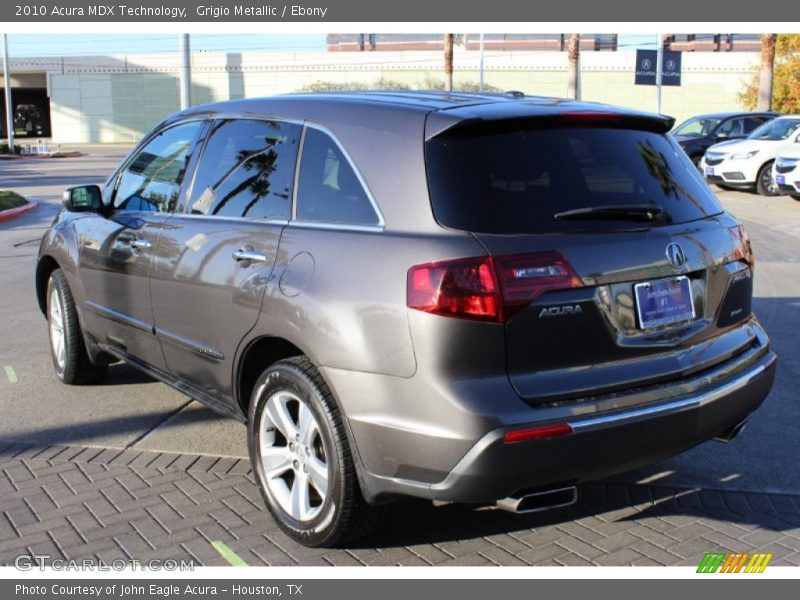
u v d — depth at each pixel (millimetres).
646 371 3545
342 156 3834
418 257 3344
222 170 4539
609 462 3418
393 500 3545
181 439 5211
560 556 3844
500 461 3223
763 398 4070
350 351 3465
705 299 3850
